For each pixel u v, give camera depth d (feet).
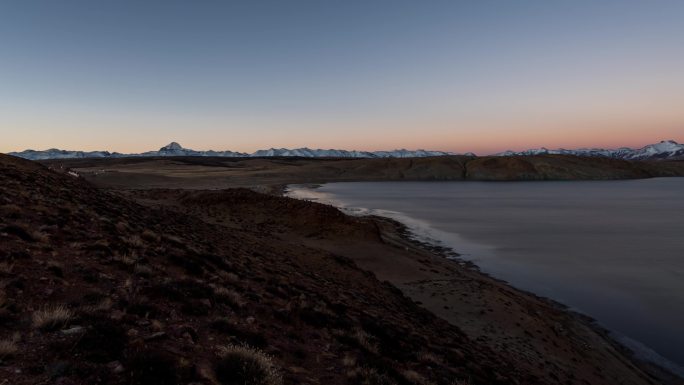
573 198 392.06
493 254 146.72
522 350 62.13
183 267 37.42
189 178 491.31
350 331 35.58
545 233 191.01
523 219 238.48
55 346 17.47
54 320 19.06
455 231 194.70
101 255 32.37
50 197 51.21
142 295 26.48
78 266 28.48
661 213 271.08
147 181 413.80
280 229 140.36
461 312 76.48
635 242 170.71
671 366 69.21
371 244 131.13
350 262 95.91
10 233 30.19
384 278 97.40
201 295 30.07
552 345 67.97
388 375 27.25
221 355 21.49
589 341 75.15
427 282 96.27
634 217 250.16
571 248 157.79
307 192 423.23
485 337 64.85
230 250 64.49
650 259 140.26
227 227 110.01
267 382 19.77
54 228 35.42
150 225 61.62
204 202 165.07
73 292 24.21
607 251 152.76
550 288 108.88
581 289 108.17
